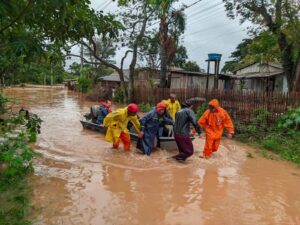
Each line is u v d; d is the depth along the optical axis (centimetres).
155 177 737
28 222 489
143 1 2291
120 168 791
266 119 1286
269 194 666
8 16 464
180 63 3688
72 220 510
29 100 2980
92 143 1037
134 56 2509
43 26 512
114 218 525
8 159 607
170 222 521
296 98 1217
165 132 987
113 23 591
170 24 2200
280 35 1886
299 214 575
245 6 1853
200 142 1123
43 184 652
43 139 1083
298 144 1066
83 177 713
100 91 3106
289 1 1752
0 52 486
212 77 2867
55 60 627
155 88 2261
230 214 561
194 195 640
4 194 588
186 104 855
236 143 1172
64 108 2267
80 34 560
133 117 927
